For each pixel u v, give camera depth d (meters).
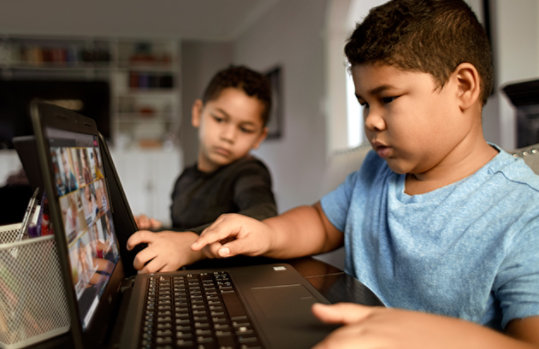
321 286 0.61
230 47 6.28
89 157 0.54
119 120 5.69
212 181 1.24
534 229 0.50
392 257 0.67
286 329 0.43
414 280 0.62
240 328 0.42
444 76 0.54
